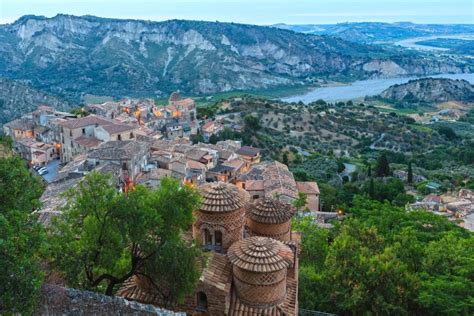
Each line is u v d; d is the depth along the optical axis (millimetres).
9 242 16516
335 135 193875
